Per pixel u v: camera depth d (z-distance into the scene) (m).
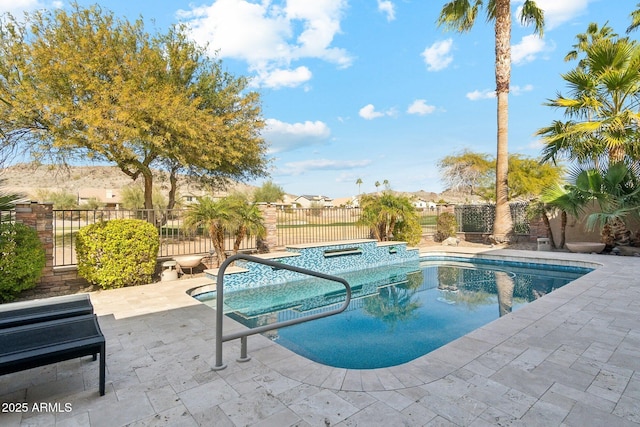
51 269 6.08
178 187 16.92
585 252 9.90
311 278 8.38
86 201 34.72
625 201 8.96
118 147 10.58
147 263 6.58
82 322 2.63
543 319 4.04
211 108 13.88
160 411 2.22
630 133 9.06
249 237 9.24
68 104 10.18
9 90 10.30
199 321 4.23
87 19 11.25
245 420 2.12
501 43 11.84
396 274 9.02
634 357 2.98
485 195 21.33
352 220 12.05
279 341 4.43
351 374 2.72
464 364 2.87
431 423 2.06
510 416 2.12
